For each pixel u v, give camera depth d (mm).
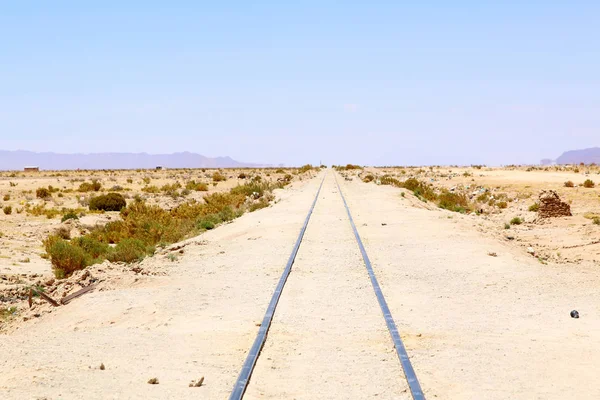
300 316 10531
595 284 13641
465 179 72188
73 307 12156
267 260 16609
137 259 19719
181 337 9414
